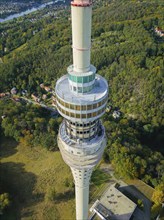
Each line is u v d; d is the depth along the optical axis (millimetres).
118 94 199500
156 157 141500
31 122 165750
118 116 187250
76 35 59312
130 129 164000
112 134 152625
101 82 71438
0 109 179125
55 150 153500
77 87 65625
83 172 78938
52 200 125312
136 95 190375
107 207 116688
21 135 160750
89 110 65375
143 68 197625
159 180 128750
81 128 70250
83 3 54719
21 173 140875
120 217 112938
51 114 198375
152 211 116875
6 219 118938
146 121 174125
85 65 64125
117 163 135500
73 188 130375
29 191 130750
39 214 120375
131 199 123000
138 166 134125
